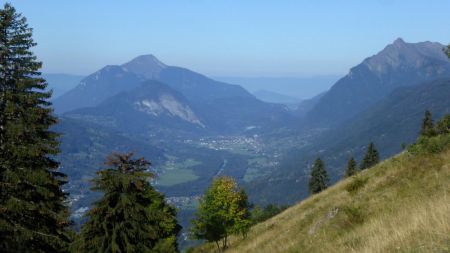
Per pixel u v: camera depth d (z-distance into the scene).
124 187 21.12
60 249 19.64
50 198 19.44
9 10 17.48
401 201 14.95
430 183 15.16
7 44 17.20
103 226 21.09
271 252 20.88
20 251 17.16
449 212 9.25
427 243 8.37
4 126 17.28
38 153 17.48
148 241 22.45
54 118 19.17
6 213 17.30
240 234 37.41
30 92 17.98
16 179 17.00
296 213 30.70
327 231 16.75
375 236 10.48
